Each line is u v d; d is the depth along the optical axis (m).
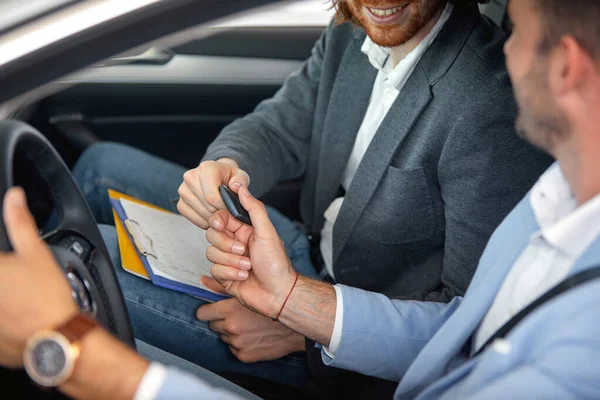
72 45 1.13
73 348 0.83
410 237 1.58
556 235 0.88
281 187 2.15
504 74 1.39
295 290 1.33
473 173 1.40
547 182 0.98
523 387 0.79
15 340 0.85
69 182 1.16
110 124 2.27
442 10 1.48
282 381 1.61
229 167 1.65
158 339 1.58
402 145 1.52
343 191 1.82
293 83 1.93
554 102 0.86
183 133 2.35
